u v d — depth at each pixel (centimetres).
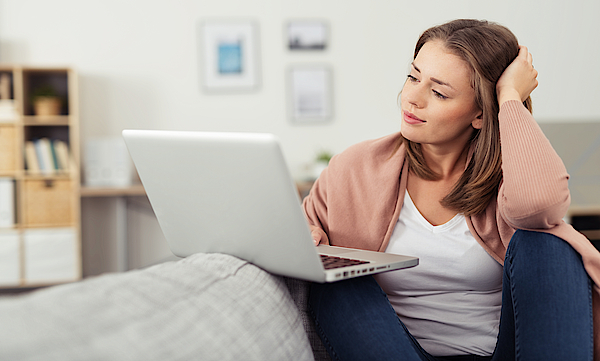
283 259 70
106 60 345
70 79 312
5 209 304
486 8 362
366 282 80
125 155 321
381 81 364
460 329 92
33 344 43
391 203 98
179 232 83
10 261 302
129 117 348
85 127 345
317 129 363
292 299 79
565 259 72
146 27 348
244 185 66
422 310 94
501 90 88
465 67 86
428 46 90
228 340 56
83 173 343
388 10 361
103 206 347
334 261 78
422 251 94
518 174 77
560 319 68
